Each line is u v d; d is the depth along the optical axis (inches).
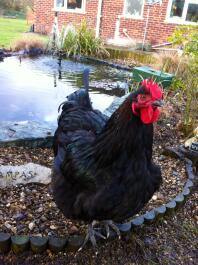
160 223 40.2
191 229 40.3
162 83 80.8
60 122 37.8
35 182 42.3
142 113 25.5
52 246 33.2
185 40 64.1
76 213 31.8
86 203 30.1
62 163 32.0
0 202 38.4
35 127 54.6
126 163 27.7
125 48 142.8
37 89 82.7
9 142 49.6
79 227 36.5
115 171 28.1
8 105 69.9
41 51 130.5
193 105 66.2
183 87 69.2
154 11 161.6
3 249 33.0
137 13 168.1
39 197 40.0
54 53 130.3
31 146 51.0
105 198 28.8
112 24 174.4
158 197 43.5
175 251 36.9
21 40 135.0
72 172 30.4
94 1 175.0
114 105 64.6
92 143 29.6
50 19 193.6
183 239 38.7
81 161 29.6
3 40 151.9
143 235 38.0
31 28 201.0
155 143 58.2
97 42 135.6
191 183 46.8
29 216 36.9
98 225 36.9
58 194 32.9
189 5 157.9
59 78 95.9
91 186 29.4
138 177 28.5
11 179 41.4
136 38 169.6
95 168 28.8
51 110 69.2
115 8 171.0
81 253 34.0
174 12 161.3
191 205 44.6
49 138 51.7
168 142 59.1
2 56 119.4
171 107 72.6
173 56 106.6
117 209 29.6
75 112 37.3
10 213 36.9
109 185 28.5
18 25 231.0
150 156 29.1
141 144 27.3
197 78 62.9
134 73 90.2
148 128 27.1
